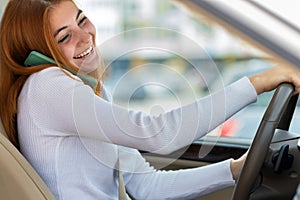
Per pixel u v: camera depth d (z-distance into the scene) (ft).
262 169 4.30
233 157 5.84
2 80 4.62
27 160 4.45
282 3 2.22
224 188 5.36
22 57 4.58
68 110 4.17
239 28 2.18
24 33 4.46
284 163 4.27
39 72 4.37
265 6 2.20
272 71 4.02
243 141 5.92
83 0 4.89
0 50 4.61
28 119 4.38
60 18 4.35
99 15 4.45
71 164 4.47
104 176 4.71
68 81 4.23
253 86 3.94
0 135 4.22
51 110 4.29
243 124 5.85
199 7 2.23
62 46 4.36
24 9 4.46
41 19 4.38
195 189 5.15
